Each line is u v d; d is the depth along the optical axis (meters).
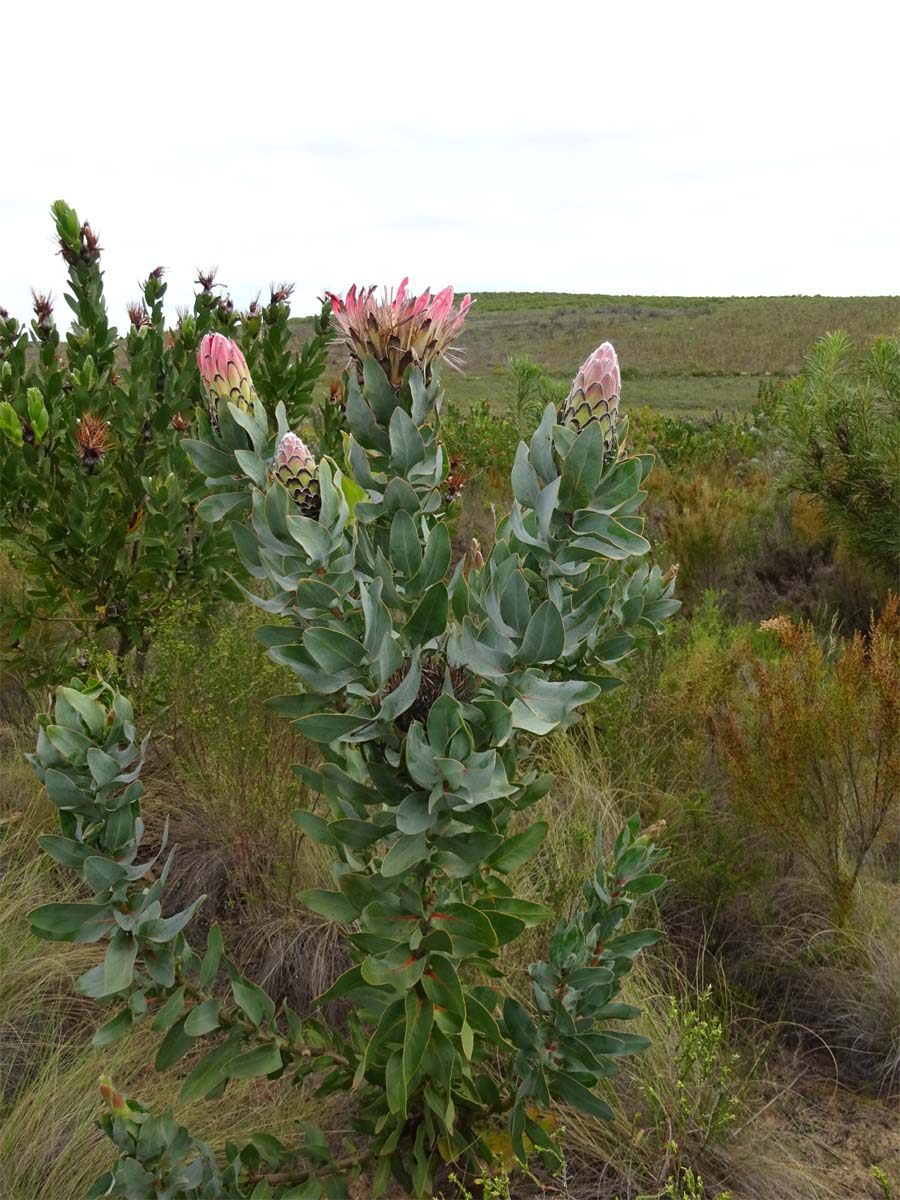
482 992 2.19
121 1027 1.92
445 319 1.86
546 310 83.69
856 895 3.51
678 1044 2.70
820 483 6.45
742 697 4.12
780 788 3.38
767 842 3.75
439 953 1.83
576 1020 2.19
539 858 3.54
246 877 3.55
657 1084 2.60
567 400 1.80
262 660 3.76
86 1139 2.45
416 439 1.79
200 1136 2.48
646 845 2.23
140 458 4.66
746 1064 2.93
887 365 6.37
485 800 1.62
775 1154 2.56
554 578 1.79
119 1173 1.79
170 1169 1.86
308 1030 2.23
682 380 49.53
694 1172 2.42
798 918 3.50
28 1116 2.49
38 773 1.86
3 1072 2.73
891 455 5.98
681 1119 2.41
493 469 10.41
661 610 2.35
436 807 1.69
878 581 6.59
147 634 4.80
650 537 7.78
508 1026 2.18
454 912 1.89
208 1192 1.92
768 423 13.33
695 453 12.45
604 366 1.75
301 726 1.65
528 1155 2.44
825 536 7.27
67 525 4.29
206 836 3.73
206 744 3.81
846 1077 2.96
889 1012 3.04
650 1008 2.82
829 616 6.61
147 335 4.81
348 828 1.86
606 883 2.26
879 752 3.42
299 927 3.26
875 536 6.26
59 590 4.61
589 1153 2.50
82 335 4.81
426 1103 2.24
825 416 6.35
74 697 1.84
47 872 3.56
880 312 67.56
